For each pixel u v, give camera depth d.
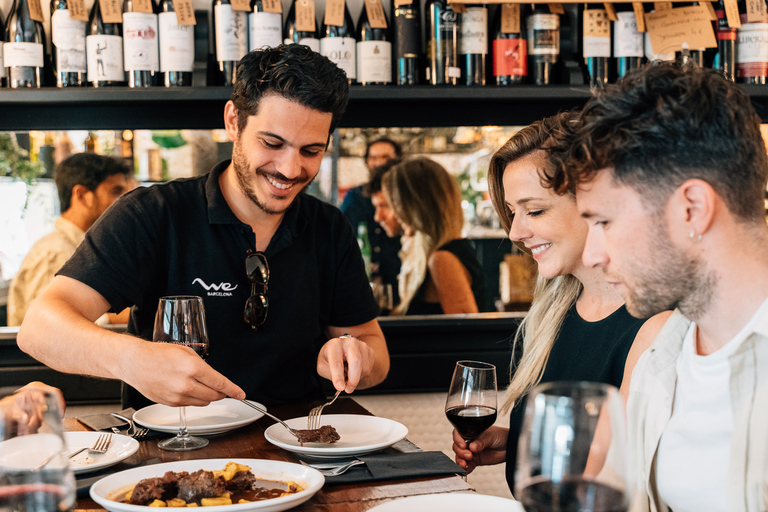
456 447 1.38
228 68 2.07
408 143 2.31
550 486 0.61
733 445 0.85
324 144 1.54
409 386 2.34
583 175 0.81
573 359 1.35
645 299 0.83
